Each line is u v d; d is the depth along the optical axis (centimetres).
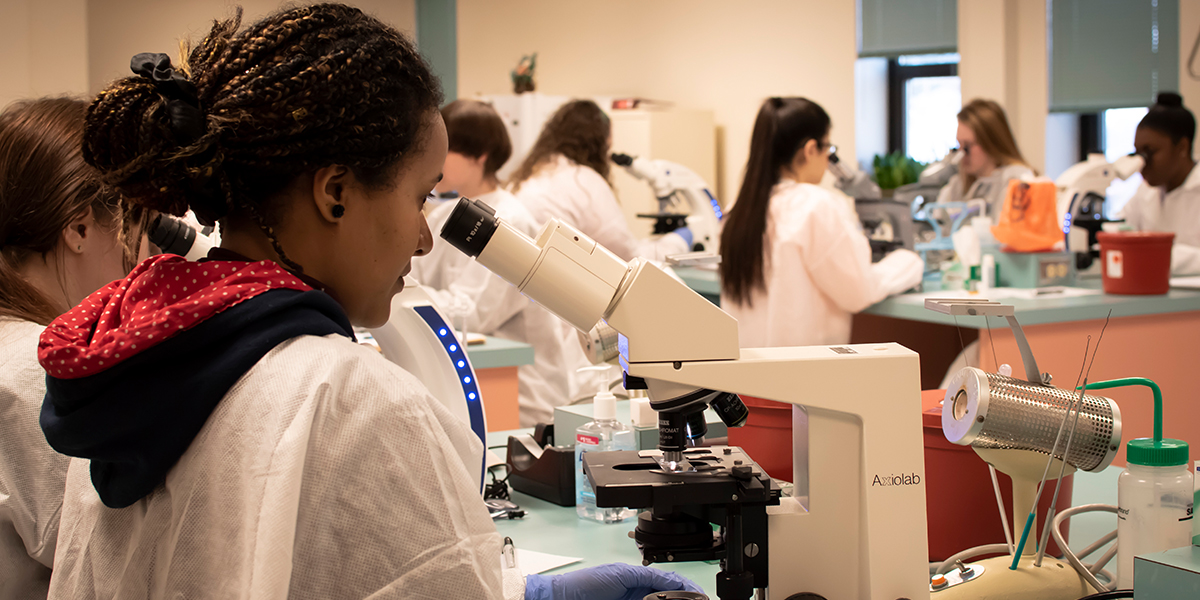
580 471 137
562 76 678
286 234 65
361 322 71
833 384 79
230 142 60
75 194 104
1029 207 307
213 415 59
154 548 61
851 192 338
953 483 113
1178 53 438
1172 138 373
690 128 570
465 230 75
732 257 285
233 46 62
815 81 539
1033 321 268
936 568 103
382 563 58
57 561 70
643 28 626
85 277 109
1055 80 482
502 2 709
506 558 108
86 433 58
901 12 509
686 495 78
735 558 80
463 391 110
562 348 286
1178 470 95
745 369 78
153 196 63
